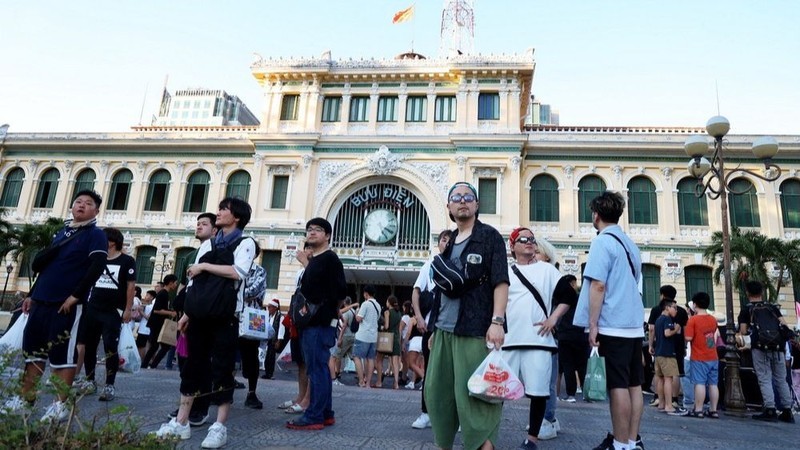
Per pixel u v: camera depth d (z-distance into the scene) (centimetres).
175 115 12031
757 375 964
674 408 994
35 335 519
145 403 672
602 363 726
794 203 2481
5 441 296
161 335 1224
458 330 393
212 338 507
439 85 2758
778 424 894
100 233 568
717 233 2336
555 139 2636
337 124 2778
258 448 463
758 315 962
